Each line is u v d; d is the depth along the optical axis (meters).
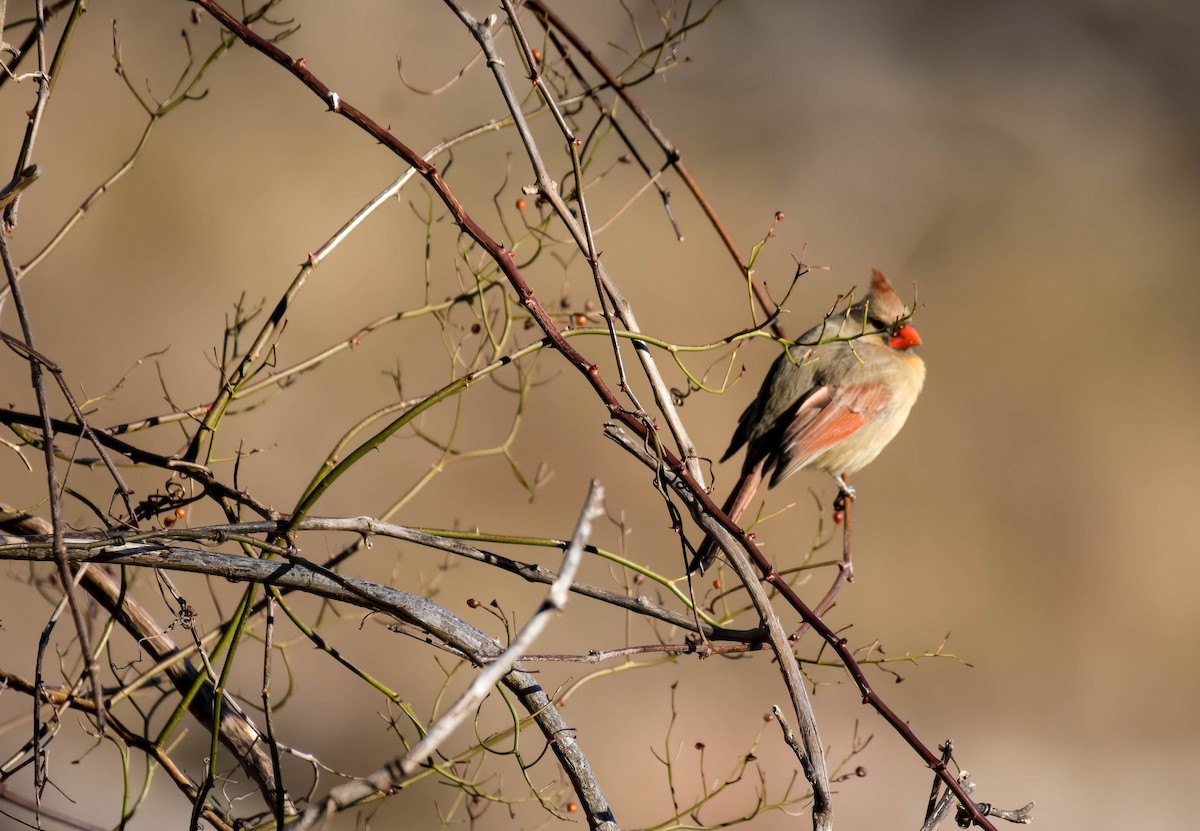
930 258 19.36
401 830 10.10
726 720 12.43
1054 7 21.55
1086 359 17.78
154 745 4.06
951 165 20.59
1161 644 15.10
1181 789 13.59
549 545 3.79
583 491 13.73
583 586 3.90
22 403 11.41
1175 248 19.75
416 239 14.59
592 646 12.40
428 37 16.52
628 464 14.00
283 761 10.90
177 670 4.20
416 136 15.98
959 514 15.72
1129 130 21.34
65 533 3.61
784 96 20.47
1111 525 15.92
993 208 20.00
